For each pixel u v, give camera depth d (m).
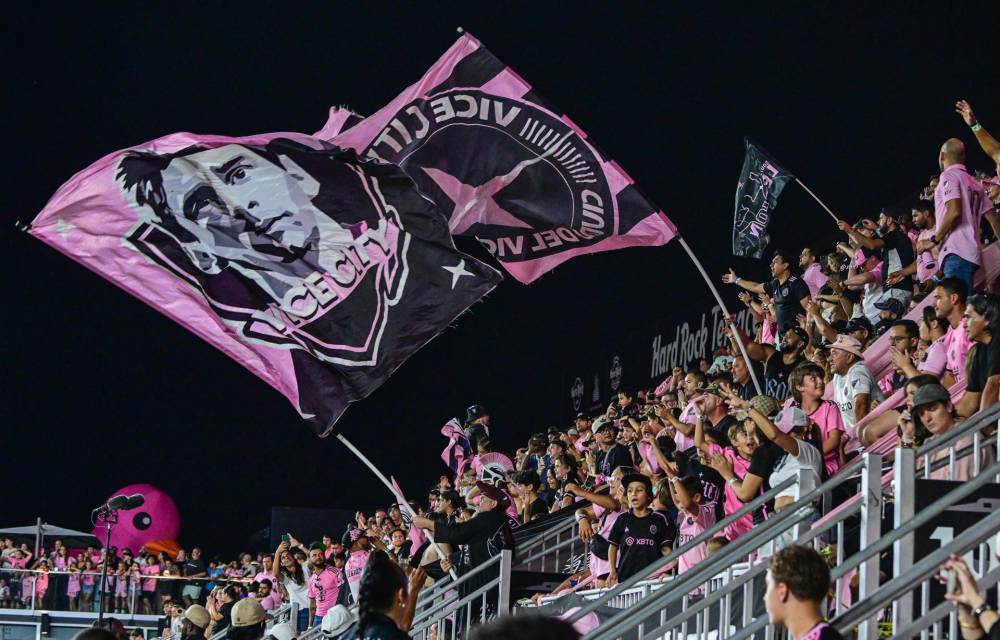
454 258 9.76
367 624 5.57
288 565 16.86
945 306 8.76
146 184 9.40
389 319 9.70
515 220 11.11
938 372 8.91
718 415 11.34
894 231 13.78
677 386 15.46
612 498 10.66
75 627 22.77
